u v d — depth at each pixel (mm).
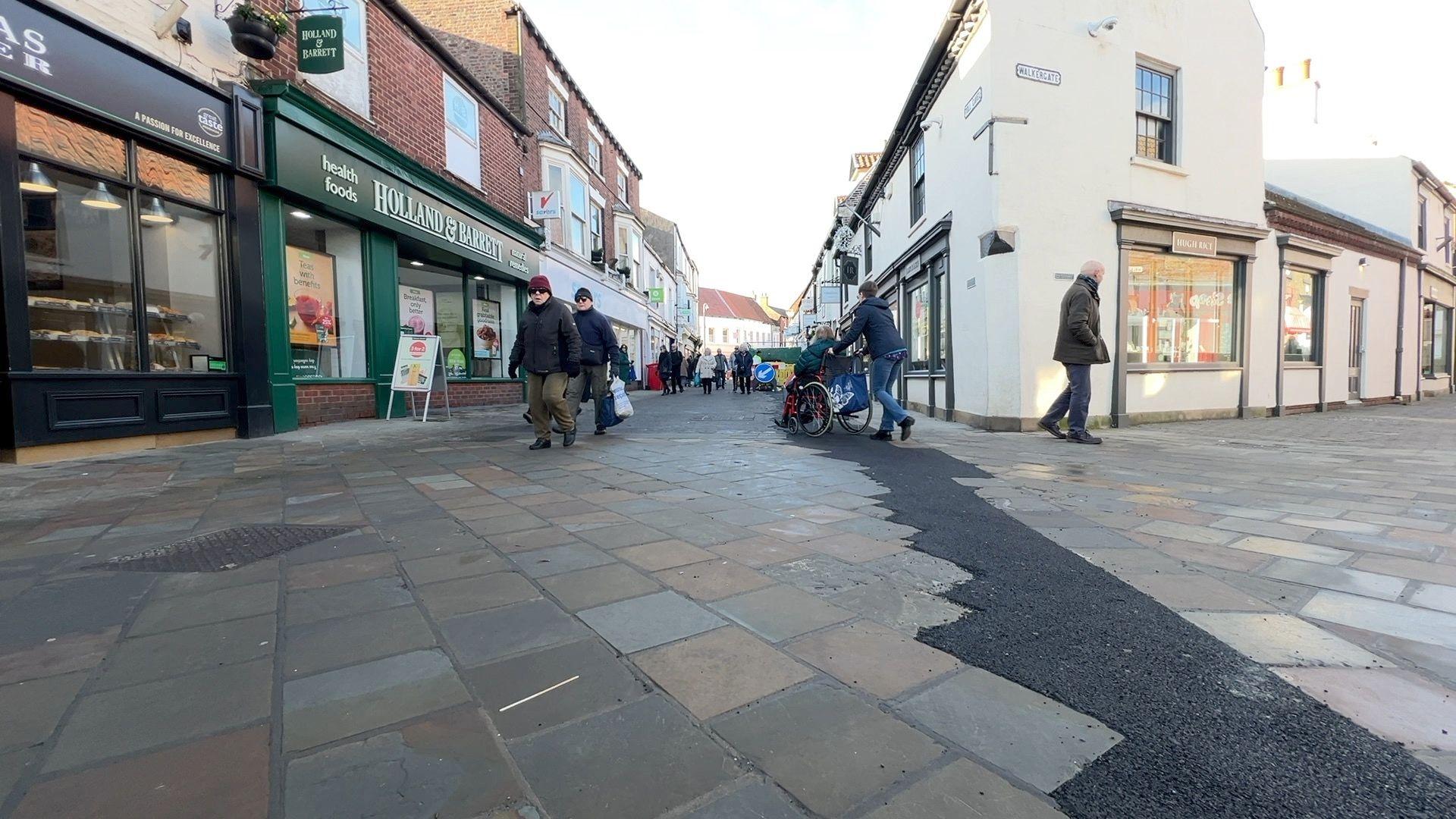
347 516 3580
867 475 4934
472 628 2094
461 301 12594
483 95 12477
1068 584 2533
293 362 8195
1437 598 2373
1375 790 1336
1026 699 1679
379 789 1307
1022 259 8164
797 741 1479
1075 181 8477
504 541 3082
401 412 9914
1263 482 4637
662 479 4770
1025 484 4562
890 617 2203
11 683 1751
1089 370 6898
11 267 5125
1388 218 15836
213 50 6801
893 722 1562
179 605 2307
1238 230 9570
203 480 4680
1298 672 1835
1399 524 3414
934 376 10688
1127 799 1304
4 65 4941
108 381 5832
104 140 5859
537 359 6246
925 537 3188
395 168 9547
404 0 14523
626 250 22938
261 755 1422
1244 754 1457
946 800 1285
